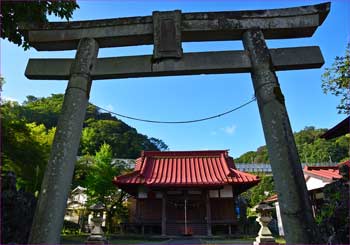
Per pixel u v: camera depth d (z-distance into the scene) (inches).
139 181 789.9
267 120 189.0
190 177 829.2
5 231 209.3
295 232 161.3
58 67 217.0
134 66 212.4
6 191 221.1
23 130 540.4
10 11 255.6
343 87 447.5
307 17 216.7
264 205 446.0
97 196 855.1
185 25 221.1
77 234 740.0
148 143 2256.4
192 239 681.6
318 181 751.1
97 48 224.7
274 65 207.3
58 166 180.9
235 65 208.4
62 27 227.6
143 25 224.8
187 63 210.2
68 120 194.1
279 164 176.1
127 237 718.5
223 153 987.9
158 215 831.7
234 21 220.5
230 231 796.0
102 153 884.6
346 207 221.5
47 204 171.2
